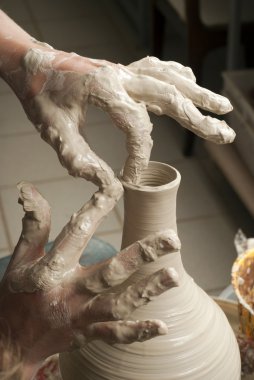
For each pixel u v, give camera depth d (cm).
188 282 77
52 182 202
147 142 62
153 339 74
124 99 61
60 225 182
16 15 304
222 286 162
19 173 207
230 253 173
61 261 62
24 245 70
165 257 73
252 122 162
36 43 68
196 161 211
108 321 62
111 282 62
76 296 64
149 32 271
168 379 73
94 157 61
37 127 63
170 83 67
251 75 176
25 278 65
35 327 66
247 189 168
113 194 61
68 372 79
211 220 185
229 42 189
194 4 187
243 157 174
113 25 292
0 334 68
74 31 288
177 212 189
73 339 65
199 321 76
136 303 60
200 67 200
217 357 76
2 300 68
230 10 184
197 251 174
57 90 63
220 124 64
